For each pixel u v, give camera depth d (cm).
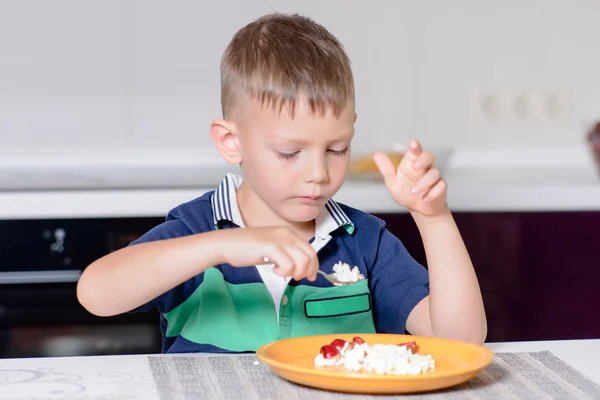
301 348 121
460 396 104
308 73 131
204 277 148
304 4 321
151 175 293
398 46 327
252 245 120
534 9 332
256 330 145
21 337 250
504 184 283
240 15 318
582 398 104
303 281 150
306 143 132
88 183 272
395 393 105
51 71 310
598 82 338
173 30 316
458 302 133
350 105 136
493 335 280
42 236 250
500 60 332
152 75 316
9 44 307
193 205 159
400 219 265
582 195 280
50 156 313
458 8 329
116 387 108
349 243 157
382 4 325
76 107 313
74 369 117
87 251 252
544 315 281
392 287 155
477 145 334
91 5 311
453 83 331
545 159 339
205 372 115
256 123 136
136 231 254
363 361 112
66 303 252
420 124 330
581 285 282
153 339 253
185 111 318
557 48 335
